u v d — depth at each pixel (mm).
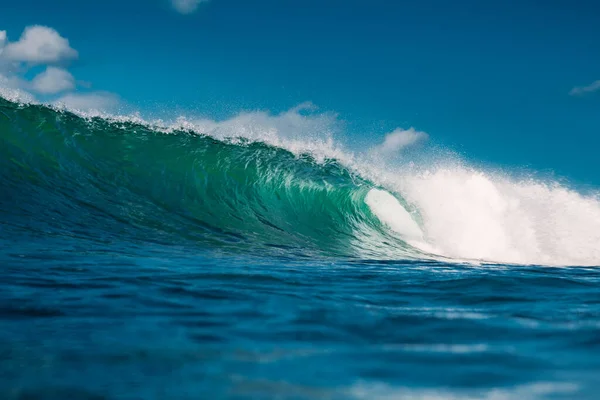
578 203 13609
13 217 8594
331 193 12875
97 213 9625
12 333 3014
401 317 3707
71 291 4344
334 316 3686
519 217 13188
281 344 2859
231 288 4812
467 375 2277
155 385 2107
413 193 13406
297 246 9820
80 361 2453
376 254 9953
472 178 13703
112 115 12695
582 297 4926
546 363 2479
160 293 4406
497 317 3773
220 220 10836
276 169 12930
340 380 2195
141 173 11656
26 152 11008
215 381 2166
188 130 13055
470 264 8336
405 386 2115
